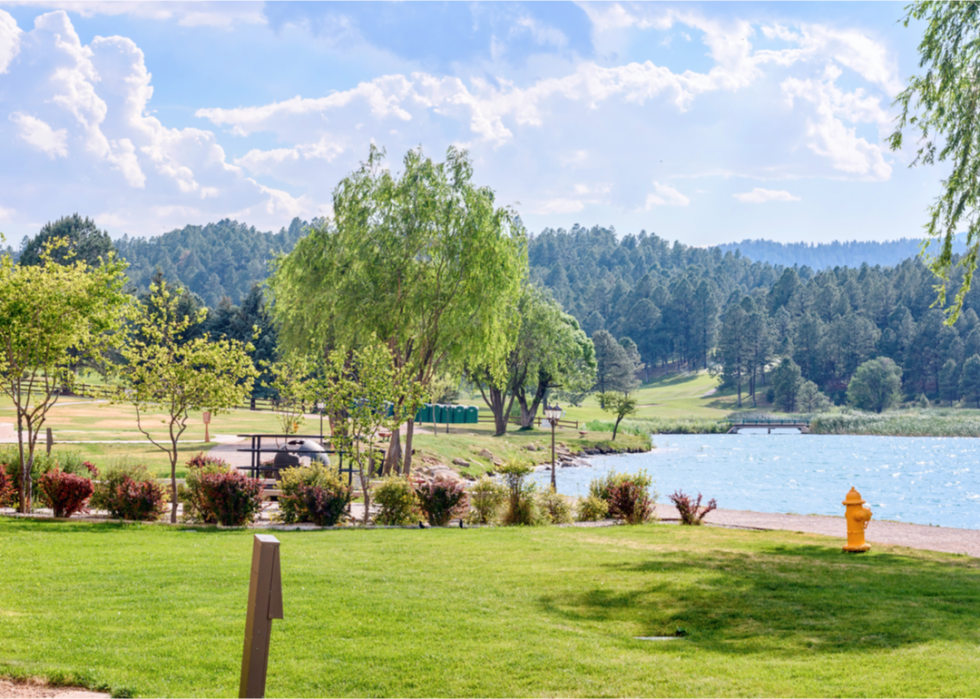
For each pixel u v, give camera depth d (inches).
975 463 2337.6
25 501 765.9
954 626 370.0
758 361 6254.9
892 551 619.2
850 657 318.7
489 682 284.7
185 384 732.7
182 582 437.1
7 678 265.6
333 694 270.5
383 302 1248.8
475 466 1891.0
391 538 663.1
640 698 267.7
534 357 2677.2
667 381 7490.2
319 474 802.8
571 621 381.7
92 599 390.0
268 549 184.1
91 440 1476.4
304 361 845.8
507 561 544.4
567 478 1870.1
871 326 6161.4
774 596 437.7
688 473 2031.3
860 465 2273.6
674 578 484.4
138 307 754.2
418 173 1267.2
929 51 642.2
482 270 1258.6
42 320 727.7
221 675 280.1
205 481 749.9
